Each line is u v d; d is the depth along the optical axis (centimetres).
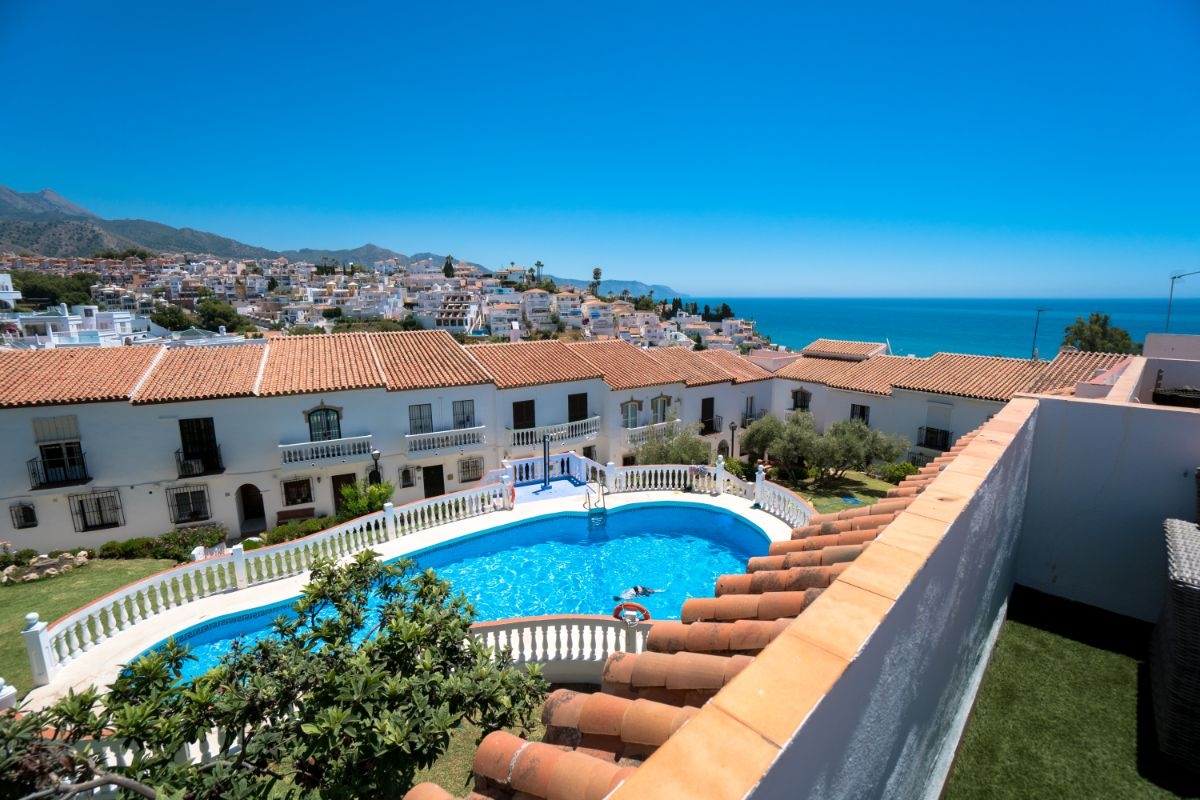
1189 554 500
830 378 3656
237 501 2442
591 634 1164
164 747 559
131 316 9256
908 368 3466
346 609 765
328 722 559
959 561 401
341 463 2506
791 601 400
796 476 3017
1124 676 592
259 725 645
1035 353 3434
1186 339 1686
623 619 1146
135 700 599
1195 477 636
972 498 415
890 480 2941
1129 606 695
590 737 334
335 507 2592
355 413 2545
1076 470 721
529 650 1184
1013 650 638
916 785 365
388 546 1822
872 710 253
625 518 2172
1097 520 711
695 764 167
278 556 1750
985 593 541
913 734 339
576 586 1748
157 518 2319
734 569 1850
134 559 2045
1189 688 462
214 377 2414
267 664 693
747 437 3102
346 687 600
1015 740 506
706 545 2025
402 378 2655
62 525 2192
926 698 359
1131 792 451
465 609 806
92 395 2161
